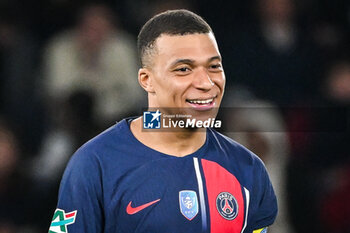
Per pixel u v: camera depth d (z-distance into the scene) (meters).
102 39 16.73
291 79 17.73
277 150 16.22
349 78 17.88
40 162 16.16
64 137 16.16
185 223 7.54
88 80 16.34
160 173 7.59
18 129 16.42
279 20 18.22
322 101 17.66
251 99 17.17
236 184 7.92
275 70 17.73
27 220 15.85
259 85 17.45
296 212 16.55
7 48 17.02
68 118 16.22
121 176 7.51
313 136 16.89
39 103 16.58
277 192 16.25
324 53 18.22
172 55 7.20
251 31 18.00
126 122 7.98
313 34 18.34
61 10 17.34
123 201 7.42
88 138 16.08
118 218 7.44
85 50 16.58
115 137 7.80
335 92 17.86
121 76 16.38
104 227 7.57
